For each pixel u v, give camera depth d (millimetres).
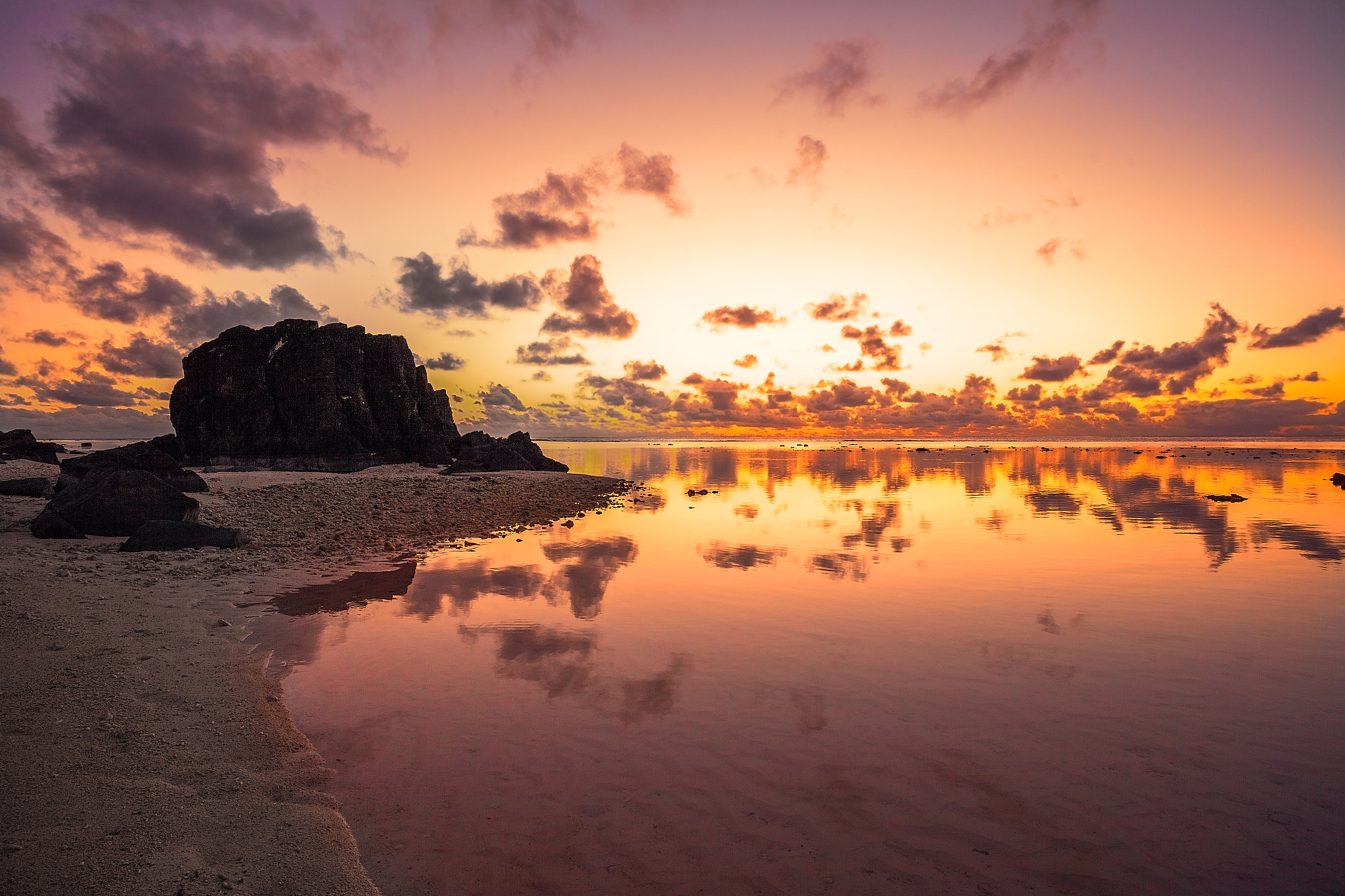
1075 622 11016
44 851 4812
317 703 7785
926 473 49500
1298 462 63188
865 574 14461
